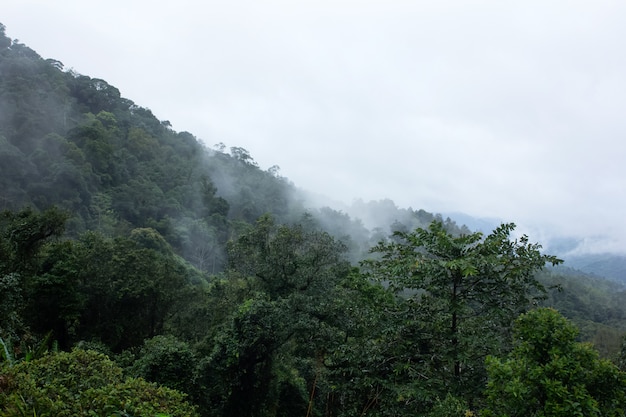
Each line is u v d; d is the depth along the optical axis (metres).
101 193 51.19
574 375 4.52
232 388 13.59
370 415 7.64
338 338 10.68
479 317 7.22
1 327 11.41
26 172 44.12
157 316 20.41
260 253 15.29
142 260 20.14
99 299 18.70
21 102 54.91
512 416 4.86
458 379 6.83
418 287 7.35
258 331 12.53
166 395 6.03
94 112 73.19
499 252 7.01
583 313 57.47
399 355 7.49
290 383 16.31
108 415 4.48
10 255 14.77
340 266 15.69
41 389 4.65
